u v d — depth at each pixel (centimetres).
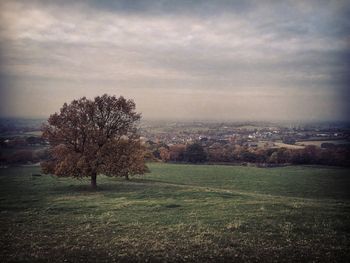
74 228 1992
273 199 3209
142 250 1541
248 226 1958
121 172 4044
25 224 2109
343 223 2014
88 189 3956
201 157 9988
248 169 8188
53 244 1662
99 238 1761
